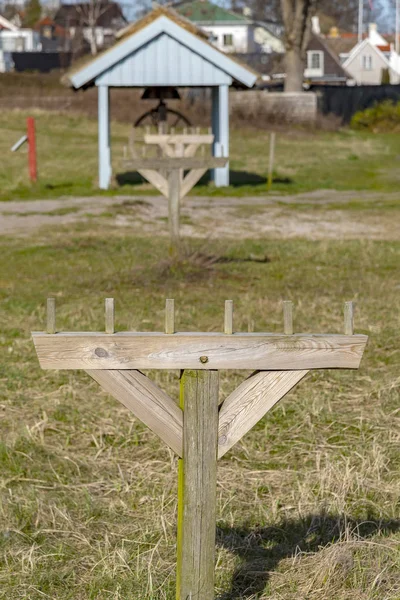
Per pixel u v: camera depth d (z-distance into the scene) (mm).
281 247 15883
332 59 82188
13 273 13523
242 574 4719
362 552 4840
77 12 103500
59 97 49594
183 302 11523
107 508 5570
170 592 4543
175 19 23281
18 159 28672
